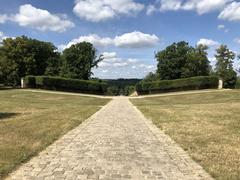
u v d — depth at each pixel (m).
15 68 77.19
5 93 43.34
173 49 77.94
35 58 82.56
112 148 8.98
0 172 6.39
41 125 13.14
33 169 6.75
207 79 53.75
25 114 18.25
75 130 12.42
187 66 77.38
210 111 19.17
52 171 6.61
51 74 82.69
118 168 6.89
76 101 34.81
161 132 12.04
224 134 11.05
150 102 34.12
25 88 55.09
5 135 10.49
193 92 47.81
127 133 11.80
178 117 16.62
